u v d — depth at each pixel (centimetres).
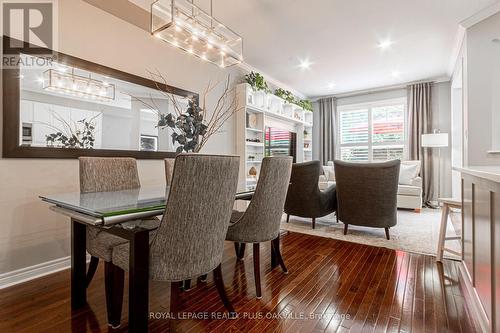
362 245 291
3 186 200
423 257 253
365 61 457
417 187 478
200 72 378
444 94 548
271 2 286
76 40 240
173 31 217
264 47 400
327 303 174
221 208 137
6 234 201
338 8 299
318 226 378
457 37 368
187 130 222
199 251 133
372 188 308
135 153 286
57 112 227
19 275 206
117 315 147
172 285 138
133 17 275
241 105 446
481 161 331
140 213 135
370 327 148
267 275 217
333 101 672
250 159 495
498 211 115
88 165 197
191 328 148
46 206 222
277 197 189
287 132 605
